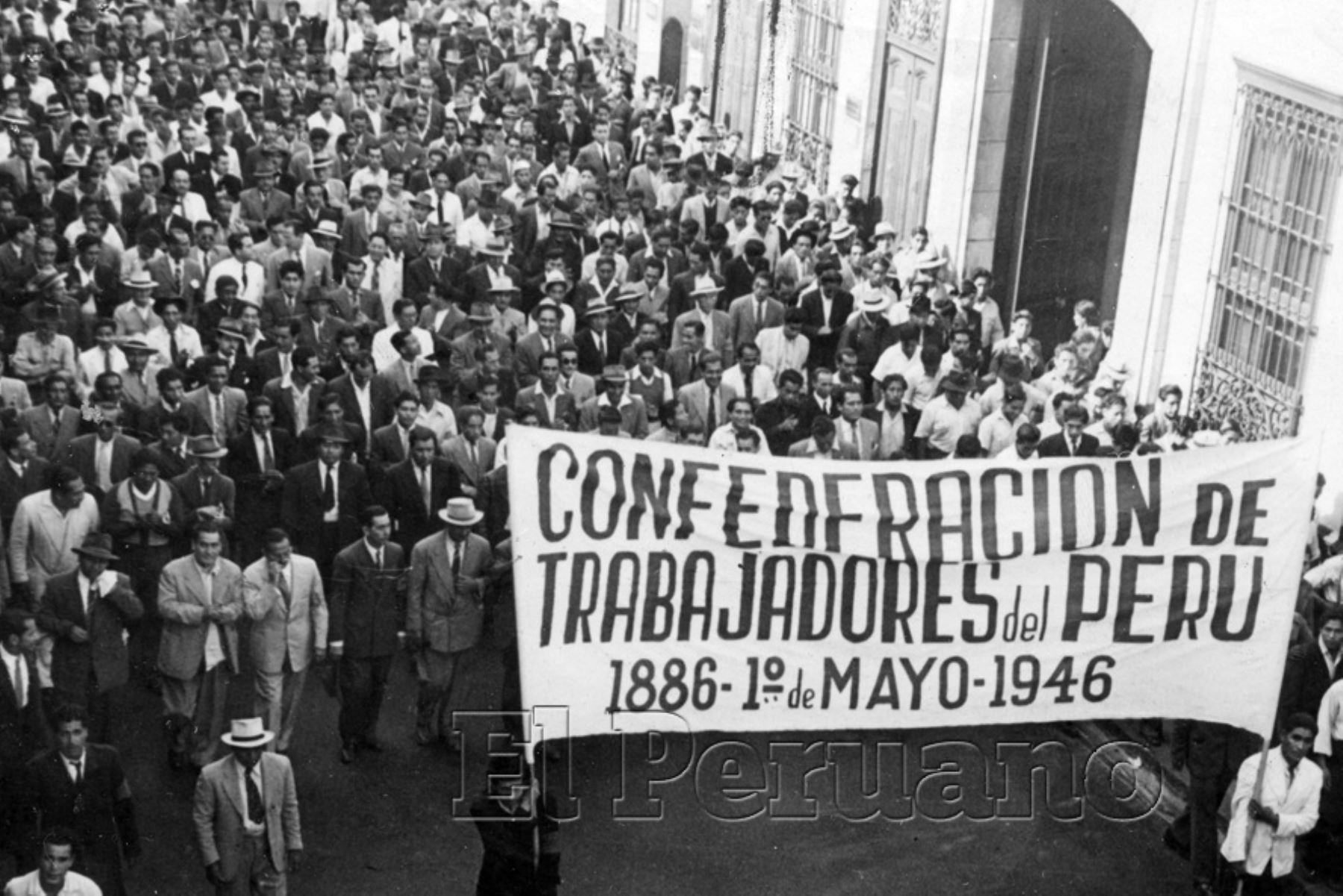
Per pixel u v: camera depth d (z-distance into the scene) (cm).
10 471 1320
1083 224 2062
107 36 2564
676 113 2761
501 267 1770
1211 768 1087
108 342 1502
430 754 1245
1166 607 968
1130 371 1838
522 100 2556
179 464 1344
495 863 966
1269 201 1686
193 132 2080
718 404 1547
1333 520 1491
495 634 1317
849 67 2325
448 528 1209
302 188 2025
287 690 1207
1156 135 1858
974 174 2045
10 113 2089
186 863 1093
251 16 2938
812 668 948
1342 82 1557
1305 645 1134
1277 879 1059
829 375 1559
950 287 1945
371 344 1603
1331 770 1124
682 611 930
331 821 1149
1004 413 1512
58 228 1883
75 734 988
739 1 2702
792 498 933
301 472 1350
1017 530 952
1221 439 1484
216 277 1723
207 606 1167
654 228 1945
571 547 913
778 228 2003
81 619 1149
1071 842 1166
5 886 1004
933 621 957
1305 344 1625
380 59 2675
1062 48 1997
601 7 3253
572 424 1491
